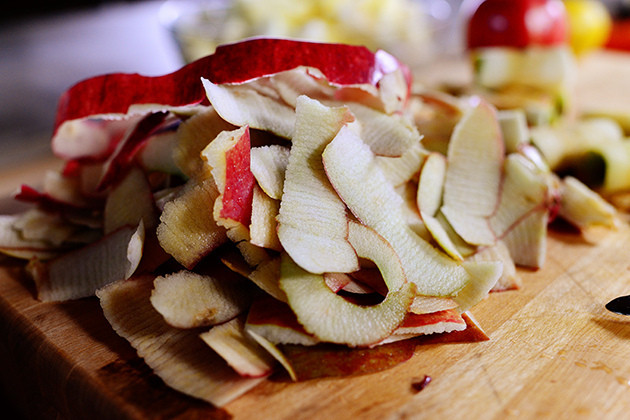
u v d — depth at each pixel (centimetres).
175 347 21
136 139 25
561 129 32
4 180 35
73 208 27
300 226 21
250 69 22
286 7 48
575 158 31
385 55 25
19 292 25
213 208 21
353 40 46
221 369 20
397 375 20
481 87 39
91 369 21
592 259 26
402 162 24
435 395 19
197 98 23
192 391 19
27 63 67
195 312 21
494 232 25
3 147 44
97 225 26
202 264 22
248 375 19
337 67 23
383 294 21
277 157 22
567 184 29
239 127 22
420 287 22
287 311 21
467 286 22
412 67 51
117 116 24
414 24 50
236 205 20
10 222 27
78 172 28
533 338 21
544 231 25
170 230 21
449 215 25
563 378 20
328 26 47
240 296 21
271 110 23
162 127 25
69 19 79
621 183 30
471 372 20
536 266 25
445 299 22
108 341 22
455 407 19
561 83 38
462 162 26
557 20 43
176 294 21
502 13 42
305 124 21
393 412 19
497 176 26
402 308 20
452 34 61
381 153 23
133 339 21
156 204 24
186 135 23
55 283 24
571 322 22
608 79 48
